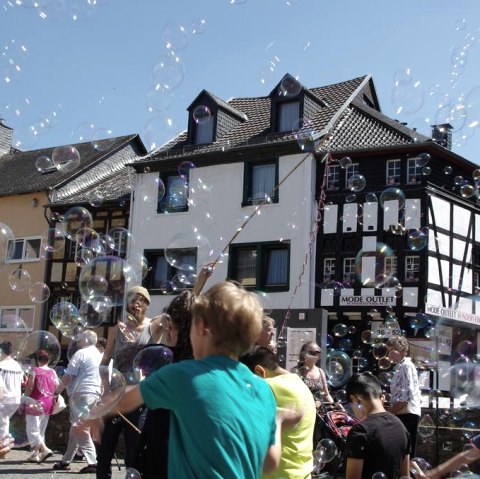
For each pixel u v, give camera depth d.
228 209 17.86
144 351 3.28
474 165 16.98
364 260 15.97
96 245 7.82
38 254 21.23
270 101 19.69
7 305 21.17
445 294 16.05
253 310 2.08
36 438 7.13
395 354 5.68
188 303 3.23
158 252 18.66
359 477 3.12
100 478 4.07
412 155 16.16
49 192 21.50
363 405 3.34
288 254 16.84
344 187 16.64
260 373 2.99
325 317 9.01
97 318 6.95
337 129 17.48
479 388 5.00
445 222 16.30
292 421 2.83
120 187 21.36
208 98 19.12
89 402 3.67
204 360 2.03
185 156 18.56
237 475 1.88
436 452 6.86
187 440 1.92
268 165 17.67
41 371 6.79
